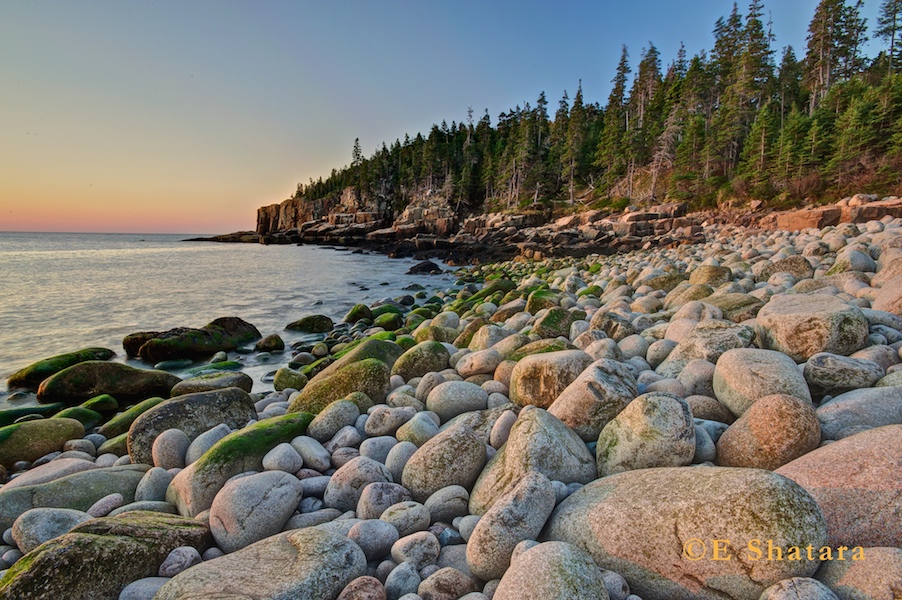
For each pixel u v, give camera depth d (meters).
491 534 3.08
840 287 8.15
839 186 40.81
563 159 67.06
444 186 80.81
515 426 4.22
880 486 2.83
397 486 4.13
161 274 33.34
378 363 6.94
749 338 5.64
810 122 49.34
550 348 6.99
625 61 81.62
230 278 31.06
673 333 6.86
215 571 3.17
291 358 12.63
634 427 3.92
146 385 9.78
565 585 2.50
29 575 3.18
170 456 5.55
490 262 42.03
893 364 4.90
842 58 63.12
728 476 2.89
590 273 20.69
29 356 13.39
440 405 5.83
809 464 3.13
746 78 55.72
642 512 2.99
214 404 6.66
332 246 77.00
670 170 60.75
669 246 36.62
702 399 4.65
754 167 48.91
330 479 4.50
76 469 5.60
